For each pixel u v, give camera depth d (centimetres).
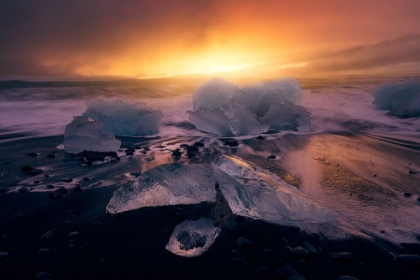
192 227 227
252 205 247
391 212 251
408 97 621
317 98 742
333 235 221
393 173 336
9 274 189
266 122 546
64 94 860
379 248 207
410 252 203
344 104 687
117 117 532
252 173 275
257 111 590
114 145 428
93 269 193
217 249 209
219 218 243
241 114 527
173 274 189
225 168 289
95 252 208
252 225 233
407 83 644
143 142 478
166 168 285
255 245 212
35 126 591
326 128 553
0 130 565
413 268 189
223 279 185
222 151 424
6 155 412
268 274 187
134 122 527
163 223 239
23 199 280
